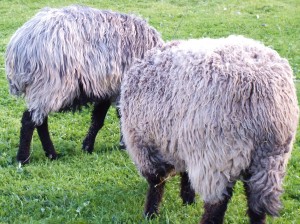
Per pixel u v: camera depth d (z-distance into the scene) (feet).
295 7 22.67
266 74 8.10
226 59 8.25
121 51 10.86
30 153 11.45
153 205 9.61
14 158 11.47
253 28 19.34
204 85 8.14
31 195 10.27
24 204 10.00
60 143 12.07
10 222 9.58
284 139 8.13
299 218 9.53
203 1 23.80
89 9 11.07
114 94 11.09
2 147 11.81
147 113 8.80
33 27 10.66
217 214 8.40
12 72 10.80
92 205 9.96
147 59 9.14
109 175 10.85
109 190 10.41
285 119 8.11
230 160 8.07
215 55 8.32
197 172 8.23
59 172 10.95
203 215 8.48
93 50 10.68
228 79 8.07
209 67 8.22
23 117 11.10
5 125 12.79
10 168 11.03
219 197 8.23
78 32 10.62
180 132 8.31
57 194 10.26
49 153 11.46
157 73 8.77
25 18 20.99
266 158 8.07
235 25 19.67
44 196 10.28
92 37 10.69
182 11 22.03
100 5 22.84
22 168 10.98
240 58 8.26
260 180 8.05
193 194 9.90
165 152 8.79
